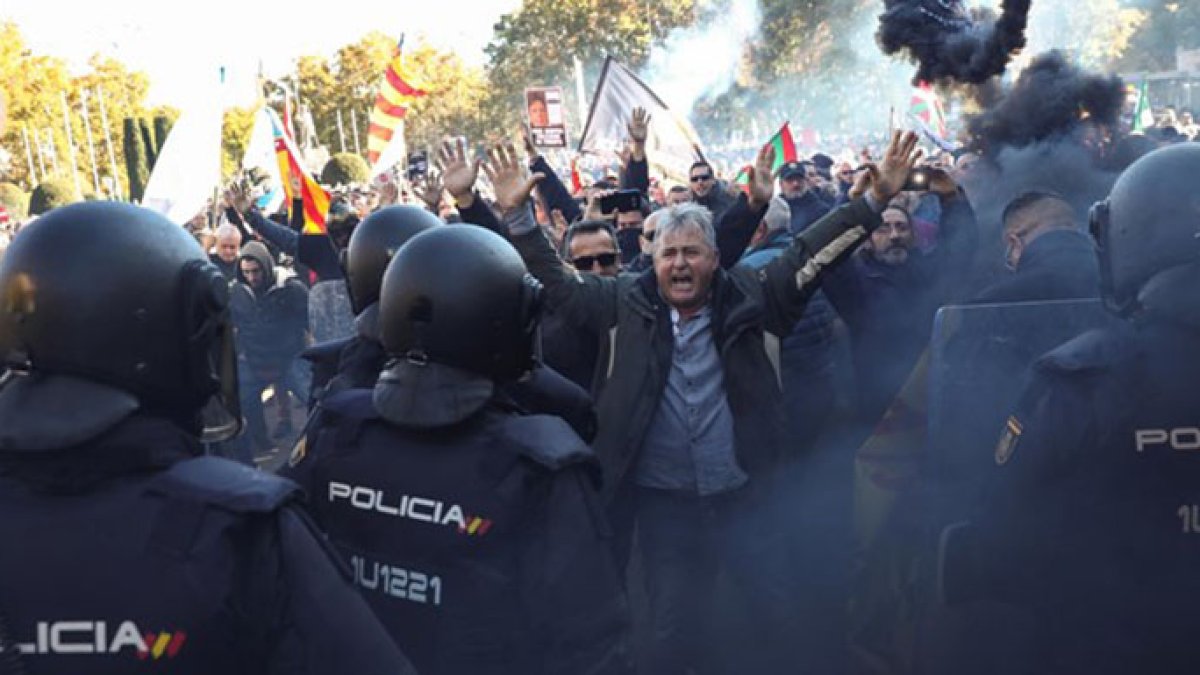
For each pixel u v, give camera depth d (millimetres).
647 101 10711
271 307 9008
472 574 2205
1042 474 2250
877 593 4020
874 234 5059
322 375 3514
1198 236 2143
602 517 2250
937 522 3303
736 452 3742
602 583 2213
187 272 1795
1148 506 2188
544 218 8617
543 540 2213
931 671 3350
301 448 2453
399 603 2268
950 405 3256
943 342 3266
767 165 4449
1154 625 2201
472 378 2301
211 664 1679
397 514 2275
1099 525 2225
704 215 3736
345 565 1805
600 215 6566
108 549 1683
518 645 2227
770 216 5586
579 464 2248
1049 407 2236
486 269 2305
